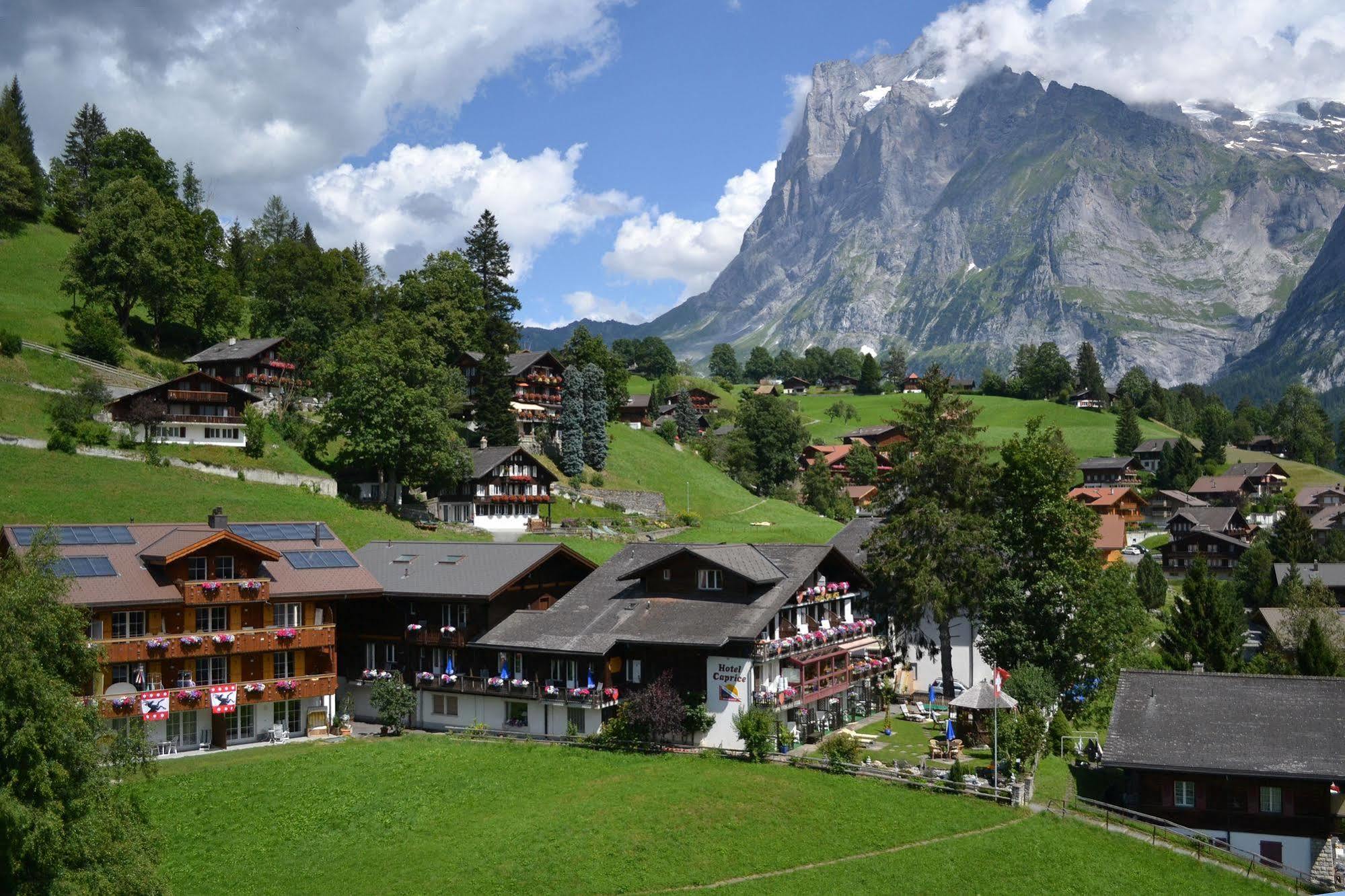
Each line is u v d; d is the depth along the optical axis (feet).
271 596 211.20
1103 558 289.33
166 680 201.36
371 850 157.69
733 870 150.82
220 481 333.83
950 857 156.87
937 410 265.34
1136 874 157.48
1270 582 406.21
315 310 499.92
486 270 556.51
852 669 237.45
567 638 218.79
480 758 196.75
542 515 412.77
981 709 192.85
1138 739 185.26
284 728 211.82
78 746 117.70
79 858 114.73
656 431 599.16
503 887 145.59
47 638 122.72
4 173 522.06
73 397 335.06
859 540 294.05
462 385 474.90
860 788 178.91
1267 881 160.56
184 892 144.97
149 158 585.63
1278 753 177.58
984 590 249.55
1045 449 251.60
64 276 471.62
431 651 236.02
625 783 179.01
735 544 240.32
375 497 378.32
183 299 456.86
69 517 269.64
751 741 193.26
